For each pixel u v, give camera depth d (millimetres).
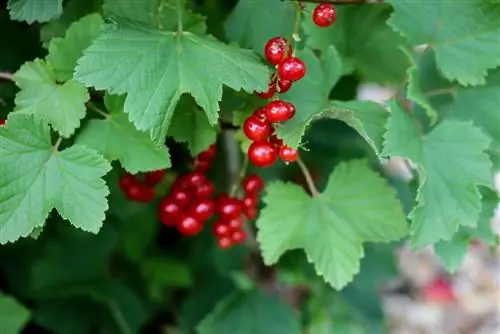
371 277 783
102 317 770
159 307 830
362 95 1108
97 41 534
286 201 589
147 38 542
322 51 595
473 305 1163
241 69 541
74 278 747
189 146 570
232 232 604
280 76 546
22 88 551
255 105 572
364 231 591
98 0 579
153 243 807
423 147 573
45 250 731
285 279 749
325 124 695
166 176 631
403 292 1175
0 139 533
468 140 572
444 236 568
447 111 597
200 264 801
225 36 597
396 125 561
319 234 590
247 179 602
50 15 551
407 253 1214
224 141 686
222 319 730
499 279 1201
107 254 755
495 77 587
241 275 771
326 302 786
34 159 538
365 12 603
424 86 598
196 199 590
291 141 543
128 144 553
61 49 556
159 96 534
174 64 541
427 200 567
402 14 574
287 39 576
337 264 588
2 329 646
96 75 529
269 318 736
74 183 541
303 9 563
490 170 571
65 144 557
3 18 611
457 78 574
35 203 537
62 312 757
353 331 786
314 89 571
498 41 570
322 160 734
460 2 571
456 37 576
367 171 596
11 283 742
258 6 588
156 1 566
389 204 593
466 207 568
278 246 587
